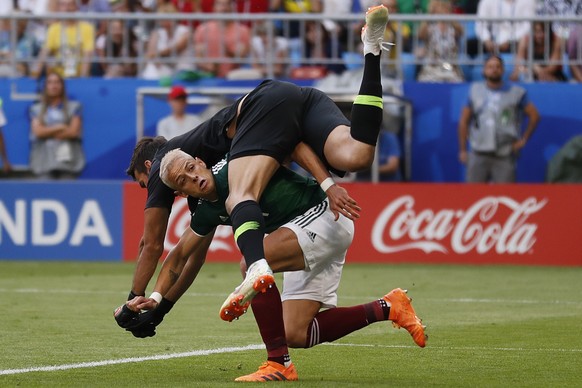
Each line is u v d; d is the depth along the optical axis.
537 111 56.25
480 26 57.25
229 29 58.19
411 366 24.25
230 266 51.31
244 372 23.22
